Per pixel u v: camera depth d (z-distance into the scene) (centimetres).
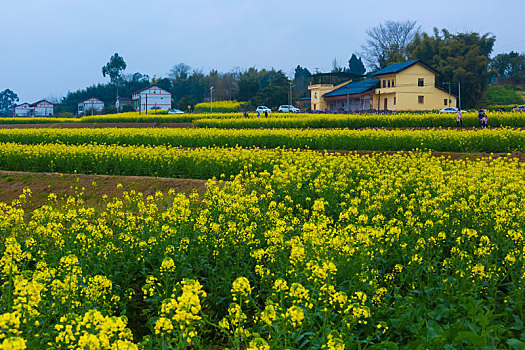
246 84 10569
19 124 6819
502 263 828
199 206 1263
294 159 2062
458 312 676
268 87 9606
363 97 7762
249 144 2989
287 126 4319
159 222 1016
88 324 496
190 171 2069
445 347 563
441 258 922
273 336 586
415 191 1407
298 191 1495
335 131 3031
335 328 612
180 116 6222
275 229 910
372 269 762
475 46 7838
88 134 3284
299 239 859
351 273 746
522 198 1252
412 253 862
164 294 716
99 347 456
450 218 1097
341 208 1320
